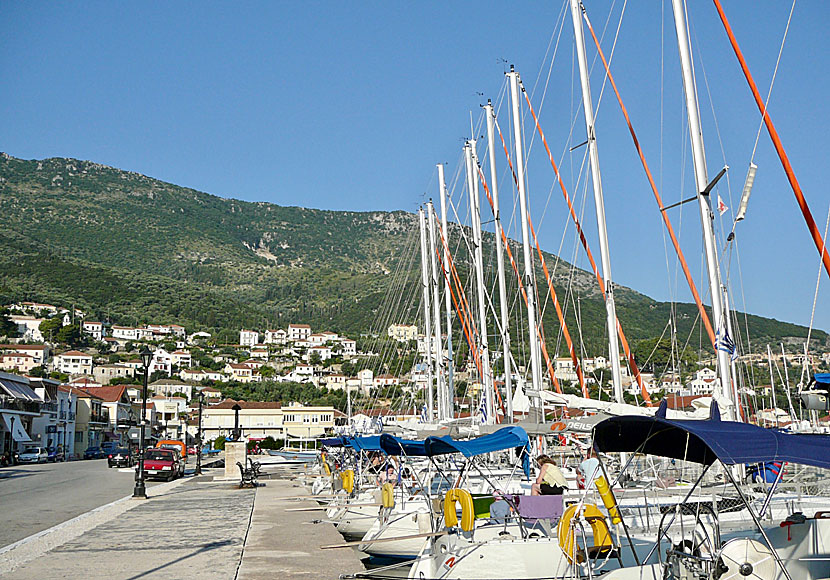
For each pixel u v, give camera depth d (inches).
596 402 652.1
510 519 518.0
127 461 2242.9
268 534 683.4
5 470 2070.6
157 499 1088.2
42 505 991.6
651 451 412.2
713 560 353.7
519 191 1028.5
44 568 505.7
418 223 2039.9
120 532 701.9
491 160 1172.5
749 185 625.9
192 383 7682.1
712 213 652.1
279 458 2486.5
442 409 1553.9
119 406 4781.0
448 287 1555.1
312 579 469.4
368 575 501.7
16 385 3102.9
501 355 1432.1
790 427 865.5
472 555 452.8
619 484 577.3
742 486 518.0
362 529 737.0
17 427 2891.2
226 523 772.0
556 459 862.5
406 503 661.9
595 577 400.2
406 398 2962.6
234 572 491.2
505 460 943.7
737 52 676.1
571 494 576.1
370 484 919.0
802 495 562.6
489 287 1403.8
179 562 530.9
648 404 970.1
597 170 877.8
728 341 609.9
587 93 899.4
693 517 504.7
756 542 365.1
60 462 2908.5
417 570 462.0
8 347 7554.1
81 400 4104.3
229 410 5088.6
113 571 494.0
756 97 659.4
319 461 1756.9
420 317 2041.1
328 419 5113.2
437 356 1603.1
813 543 438.3
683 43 690.2
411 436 1029.2
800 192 635.5
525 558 452.1
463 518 463.2
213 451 3949.3
